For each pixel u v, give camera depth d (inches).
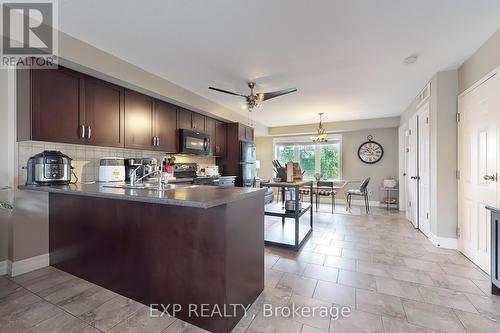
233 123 205.6
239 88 146.2
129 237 74.7
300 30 86.0
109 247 79.7
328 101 174.9
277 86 142.6
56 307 71.1
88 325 63.3
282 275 92.0
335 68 117.9
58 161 94.3
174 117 152.4
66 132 97.0
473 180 103.7
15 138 92.1
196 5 73.2
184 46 98.3
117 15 78.4
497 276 75.6
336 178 274.4
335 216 197.9
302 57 106.8
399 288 82.0
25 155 95.5
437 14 76.4
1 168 92.1
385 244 127.7
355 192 227.3
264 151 312.8
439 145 122.5
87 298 75.7
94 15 78.5
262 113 213.8
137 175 126.0
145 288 71.6
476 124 101.0
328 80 133.5
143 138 130.7
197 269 62.7
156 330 61.3
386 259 107.4
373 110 202.1
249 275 71.8
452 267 98.7
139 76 118.0
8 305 72.2
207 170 189.5
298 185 125.3
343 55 104.9
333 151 277.3
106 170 113.9
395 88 146.3
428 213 137.1
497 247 75.7
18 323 64.2
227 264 59.9
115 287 78.6
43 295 77.7
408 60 108.8
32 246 96.3
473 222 103.7
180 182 154.6
